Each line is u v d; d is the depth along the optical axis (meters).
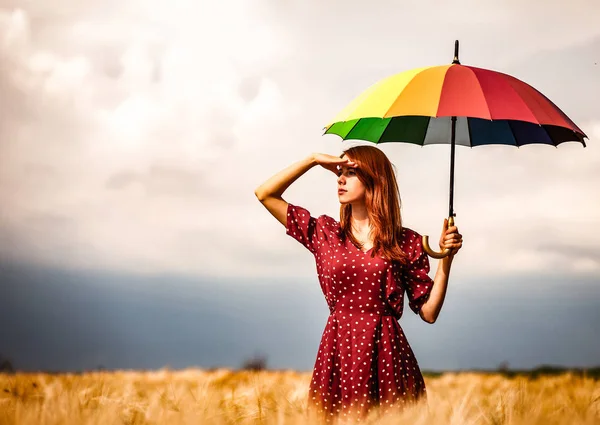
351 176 4.62
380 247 4.53
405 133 5.52
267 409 4.47
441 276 4.62
